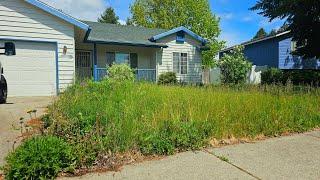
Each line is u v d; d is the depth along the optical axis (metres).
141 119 5.50
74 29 14.36
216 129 5.57
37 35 13.20
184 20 37.66
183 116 5.98
